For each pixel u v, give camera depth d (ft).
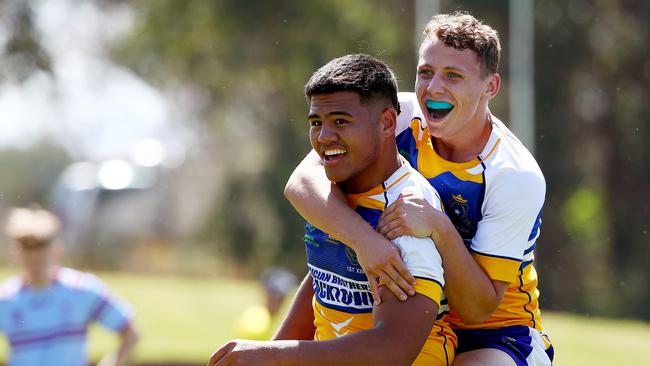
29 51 226.38
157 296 193.26
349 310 47.09
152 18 303.48
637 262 322.14
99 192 352.28
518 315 53.88
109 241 346.74
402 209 45.57
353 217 46.26
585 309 303.89
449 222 46.09
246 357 42.52
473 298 47.62
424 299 44.06
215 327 165.48
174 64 318.45
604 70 323.16
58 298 80.12
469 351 52.49
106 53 328.49
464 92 50.55
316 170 49.75
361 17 296.92
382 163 47.09
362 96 45.52
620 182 329.93
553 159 317.83
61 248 81.56
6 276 210.18
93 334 160.66
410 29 306.14
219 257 337.31
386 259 44.29
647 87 324.60
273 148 327.26
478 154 51.70
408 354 43.24
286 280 96.63
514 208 50.06
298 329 53.72
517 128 238.27
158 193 357.00
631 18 321.93
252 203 327.26
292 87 303.68
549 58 314.76
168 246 348.18
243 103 327.26
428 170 52.44
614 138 329.93
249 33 299.79
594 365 141.08
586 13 316.40
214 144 359.25
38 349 79.46
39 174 445.78
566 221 321.52
